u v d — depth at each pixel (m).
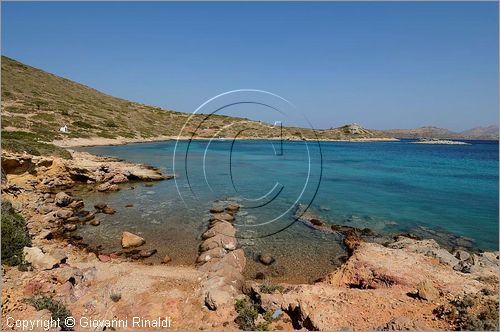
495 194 26.50
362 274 10.30
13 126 50.97
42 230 14.38
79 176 26.38
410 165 47.81
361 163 49.09
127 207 19.89
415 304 7.91
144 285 9.42
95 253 12.86
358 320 7.20
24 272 8.81
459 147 108.94
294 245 14.27
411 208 21.70
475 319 6.50
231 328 7.39
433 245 13.57
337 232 16.17
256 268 11.96
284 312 8.15
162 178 29.17
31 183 21.94
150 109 105.56
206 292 8.89
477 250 14.59
